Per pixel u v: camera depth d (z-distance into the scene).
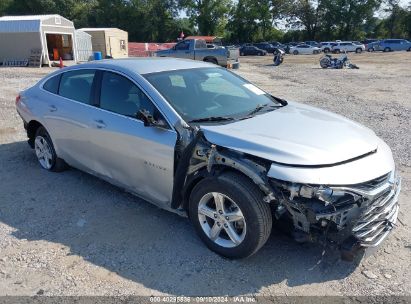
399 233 3.95
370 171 3.23
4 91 13.77
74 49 29.72
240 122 3.78
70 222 4.20
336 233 3.09
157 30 74.44
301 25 85.50
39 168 5.73
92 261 3.53
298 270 3.39
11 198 4.77
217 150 3.42
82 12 70.56
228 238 3.55
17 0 68.19
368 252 3.38
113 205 4.57
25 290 3.17
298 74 22.33
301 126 3.70
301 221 3.11
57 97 5.09
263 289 3.17
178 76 4.34
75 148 4.87
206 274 3.35
